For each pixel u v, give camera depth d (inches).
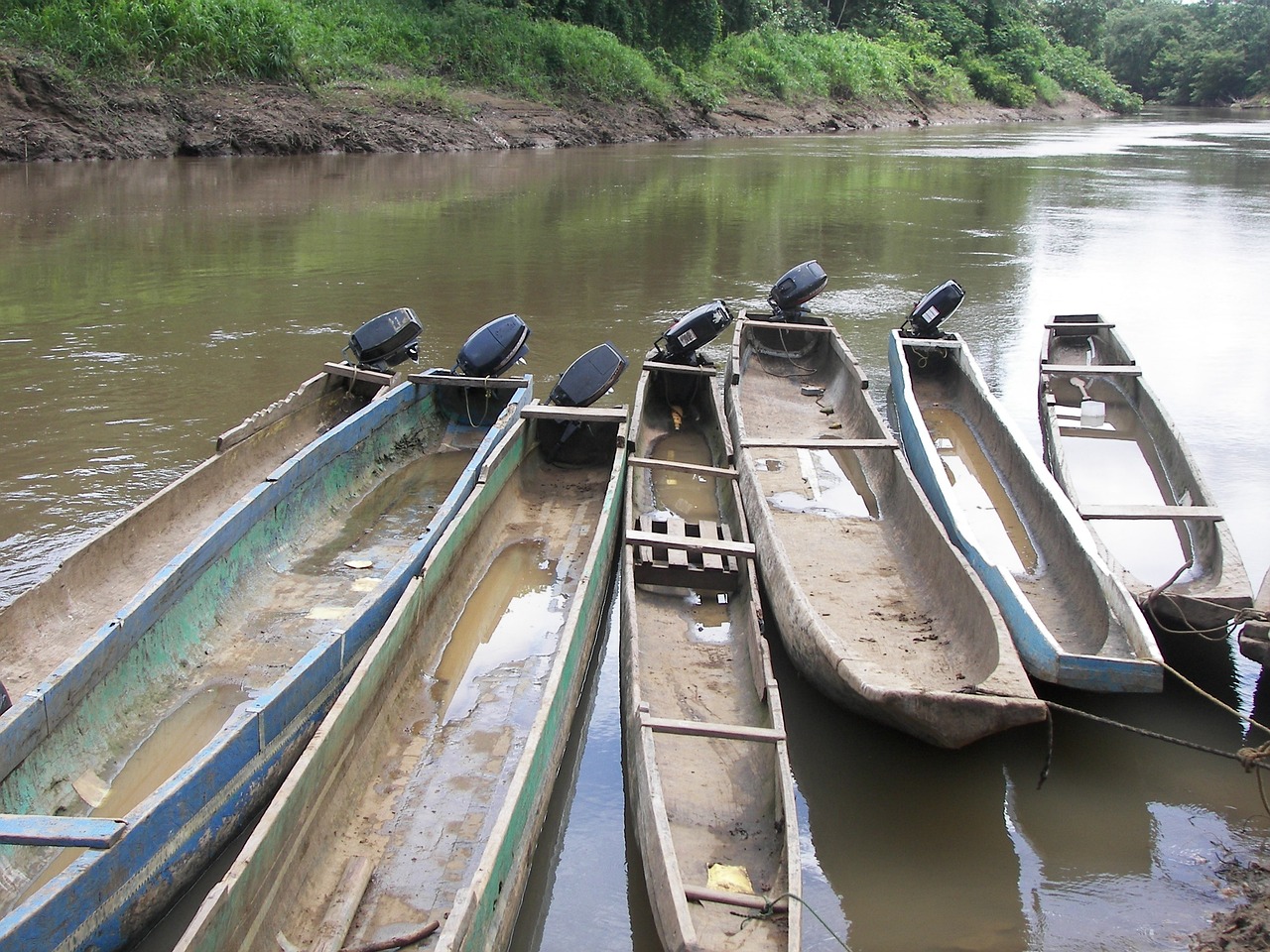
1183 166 1418.6
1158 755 248.8
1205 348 559.5
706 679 269.4
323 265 676.1
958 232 869.8
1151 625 273.6
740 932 184.4
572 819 230.1
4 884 194.1
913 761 246.5
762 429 431.8
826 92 2079.2
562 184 1069.1
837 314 609.6
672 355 442.9
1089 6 3400.6
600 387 393.7
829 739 254.1
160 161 1078.4
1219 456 423.2
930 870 217.2
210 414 431.5
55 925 170.7
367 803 224.7
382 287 627.8
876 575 318.3
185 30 1169.4
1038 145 1748.3
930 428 435.8
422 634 270.4
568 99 1568.7
